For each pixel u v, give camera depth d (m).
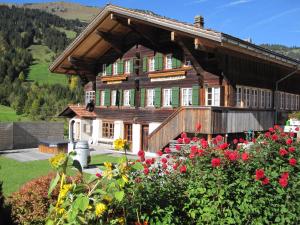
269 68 22.44
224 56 18.23
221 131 17.41
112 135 26.22
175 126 18.56
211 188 5.12
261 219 5.11
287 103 24.84
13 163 17.55
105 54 26.89
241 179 5.11
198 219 5.21
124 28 23.72
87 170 14.87
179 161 5.82
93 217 4.11
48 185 6.02
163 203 4.98
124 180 4.18
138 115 23.81
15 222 5.74
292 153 6.28
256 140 6.71
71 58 26.00
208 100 19.25
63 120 41.19
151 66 23.09
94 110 27.98
